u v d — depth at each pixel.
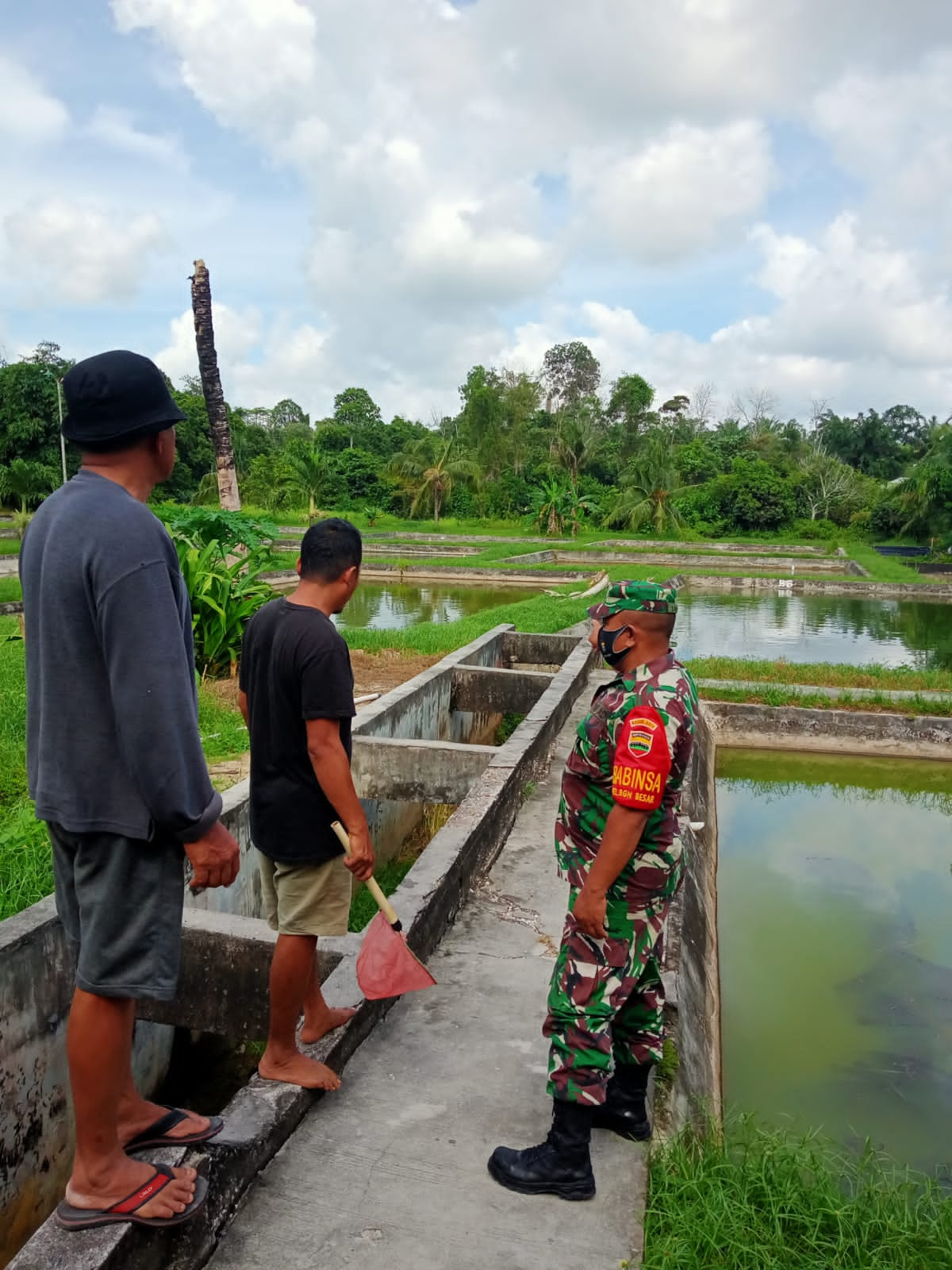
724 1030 5.27
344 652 2.65
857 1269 2.44
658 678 2.45
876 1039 5.22
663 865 2.50
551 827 5.74
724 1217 2.53
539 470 54.91
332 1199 2.50
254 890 5.40
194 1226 2.23
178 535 10.50
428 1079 3.07
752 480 48.47
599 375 81.50
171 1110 2.38
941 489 38.34
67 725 1.87
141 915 1.92
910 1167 4.18
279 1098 2.73
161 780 1.82
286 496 49.41
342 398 85.06
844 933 6.45
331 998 3.28
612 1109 2.84
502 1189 2.57
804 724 11.17
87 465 1.99
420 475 51.75
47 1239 1.97
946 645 19.31
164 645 1.83
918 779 10.40
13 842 4.69
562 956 2.59
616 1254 2.36
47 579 1.85
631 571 30.67
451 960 3.98
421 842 8.21
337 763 2.58
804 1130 4.43
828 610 25.78
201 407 49.34
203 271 13.53
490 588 28.89
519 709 9.37
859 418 69.94
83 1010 1.94
